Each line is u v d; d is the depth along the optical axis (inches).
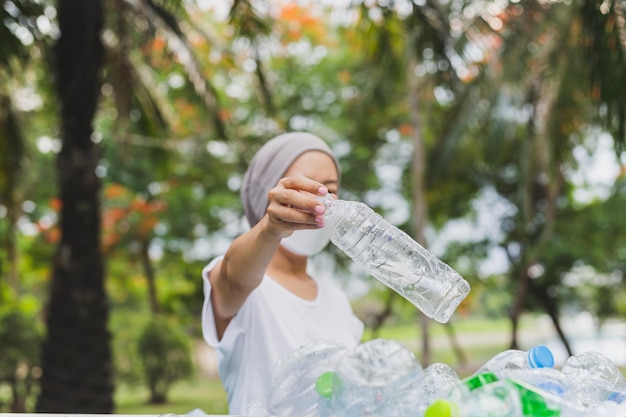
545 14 229.1
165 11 241.4
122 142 330.0
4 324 378.0
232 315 59.7
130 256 483.5
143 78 281.7
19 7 191.6
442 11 192.4
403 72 276.8
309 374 44.6
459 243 466.0
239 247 55.4
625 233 427.2
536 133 303.9
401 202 450.9
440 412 33.5
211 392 514.0
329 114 447.5
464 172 416.2
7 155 259.6
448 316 48.9
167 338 455.2
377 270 50.2
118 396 501.7
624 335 734.5
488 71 275.7
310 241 64.9
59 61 214.4
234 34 189.5
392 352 36.6
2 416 51.7
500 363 46.3
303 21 404.8
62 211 218.5
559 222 435.5
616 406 38.9
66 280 216.8
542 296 474.9
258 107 402.3
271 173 65.8
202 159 434.6
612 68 148.3
